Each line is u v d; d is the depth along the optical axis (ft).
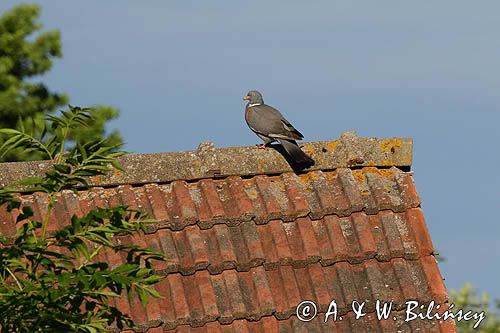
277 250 43.70
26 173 44.29
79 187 44.39
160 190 45.21
